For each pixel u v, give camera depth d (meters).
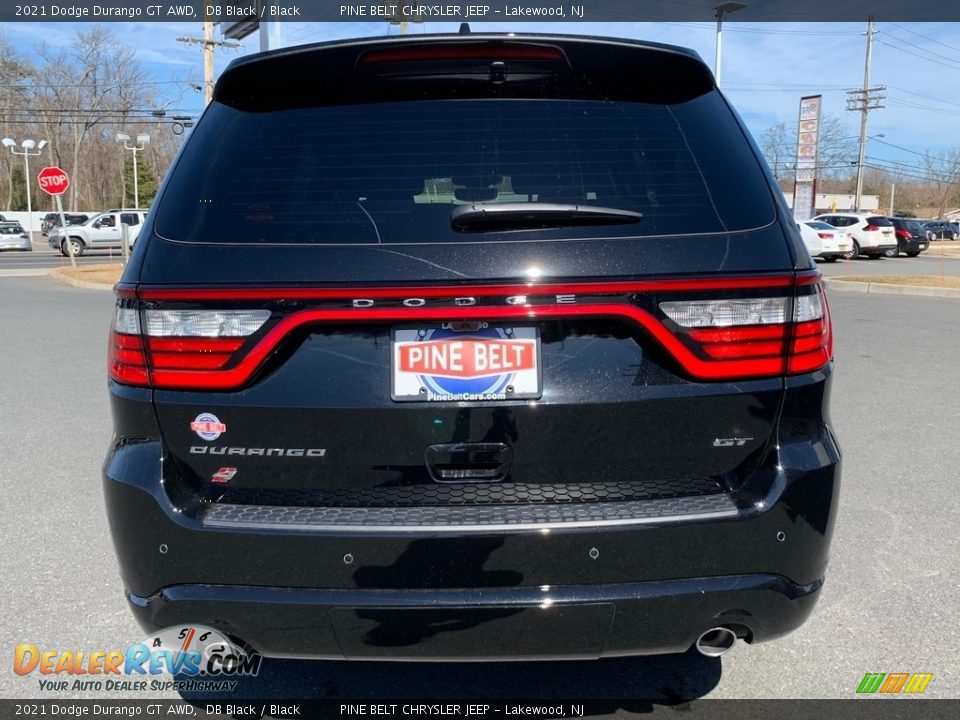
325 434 1.99
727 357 1.99
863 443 5.19
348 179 2.16
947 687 2.62
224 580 2.01
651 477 2.02
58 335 9.70
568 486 2.01
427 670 2.74
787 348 2.02
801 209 27.64
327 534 1.95
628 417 1.98
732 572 2.00
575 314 1.95
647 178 2.15
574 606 1.95
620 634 2.00
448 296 1.94
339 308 1.95
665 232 2.03
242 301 1.97
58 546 3.70
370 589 1.97
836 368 7.57
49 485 4.49
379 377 1.98
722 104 2.37
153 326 2.02
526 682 2.66
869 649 2.84
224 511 2.02
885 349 8.61
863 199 66.75
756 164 2.21
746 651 2.84
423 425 1.98
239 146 2.25
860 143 51.47
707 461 2.02
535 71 2.32
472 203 2.06
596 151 2.21
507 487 2.01
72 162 75.88
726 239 2.03
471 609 1.95
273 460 2.02
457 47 2.25
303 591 1.98
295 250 2.01
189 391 2.01
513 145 2.21
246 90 2.38
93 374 7.44
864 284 16.12
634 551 1.96
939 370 7.46
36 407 6.20
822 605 3.14
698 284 1.96
